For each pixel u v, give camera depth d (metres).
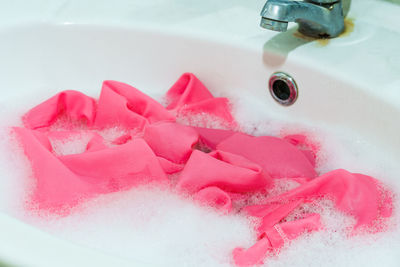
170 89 0.71
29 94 0.72
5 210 0.55
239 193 0.56
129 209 0.54
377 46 0.60
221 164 0.54
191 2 0.74
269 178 0.55
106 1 0.75
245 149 0.59
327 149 0.61
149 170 0.55
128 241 0.51
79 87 0.74
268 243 0.47
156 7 0.73
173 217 0.53
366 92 0.55
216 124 0.68
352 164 0.58
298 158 0.57
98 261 0.34
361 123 0.58
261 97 0.67
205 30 0.67
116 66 0.73
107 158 0.55
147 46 0.70
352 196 0.50
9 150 0.60
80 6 0.73
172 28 0.68
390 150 0.55
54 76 0.73
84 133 0.64
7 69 0.71
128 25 0.69
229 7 0.72
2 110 0.69
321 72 0.58
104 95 0.65
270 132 0.66
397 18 0.65
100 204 0.54
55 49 0.72
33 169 0.55
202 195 0.53
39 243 0.35
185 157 0.58
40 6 0.72
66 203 0.53
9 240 0.35
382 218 0.49
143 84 0.74
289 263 0.47
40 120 0.66
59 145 0.63
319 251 0.48
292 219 0.53
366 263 0.46
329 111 0.61
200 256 0.49
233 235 0.51
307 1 0.60
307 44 0.62
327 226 0.50
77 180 0.53
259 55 0.63
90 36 0.71
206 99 0.68
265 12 0.53
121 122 0.65
